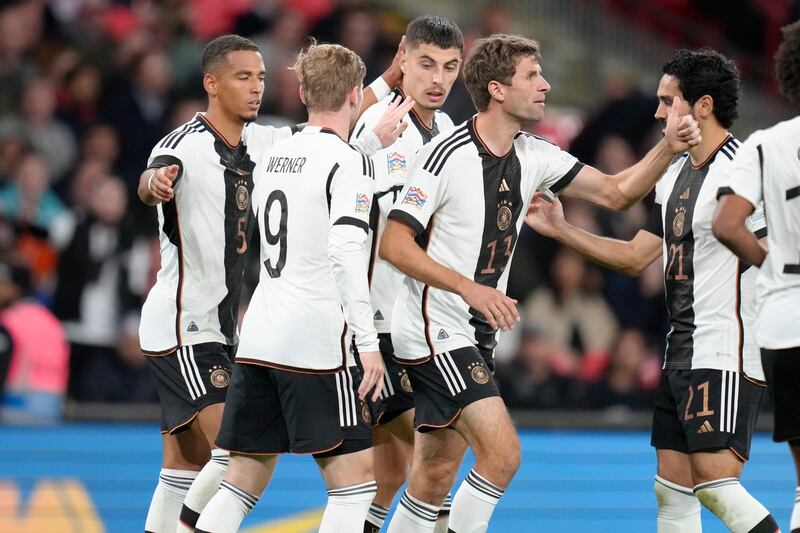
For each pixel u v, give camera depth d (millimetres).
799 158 13961
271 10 40719
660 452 17125
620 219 37875
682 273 16734
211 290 17625
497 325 15375
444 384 16297
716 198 15602
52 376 31719
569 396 35750
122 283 33688
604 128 40750
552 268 37031
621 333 36750
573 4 49906
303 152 15680
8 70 37531
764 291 14344
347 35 40344
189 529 17125
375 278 18375
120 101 36875
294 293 15523
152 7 39781
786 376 14234
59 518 24219
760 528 16016
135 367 33500
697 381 16453
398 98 18656
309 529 23969
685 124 15820
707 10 50531
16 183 34969
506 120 16125
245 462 16031
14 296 31750
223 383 17469
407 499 16984
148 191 16797
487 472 15906
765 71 49469
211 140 17500
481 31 44656
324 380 15508
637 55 49875
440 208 16312
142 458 28500
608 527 25453
